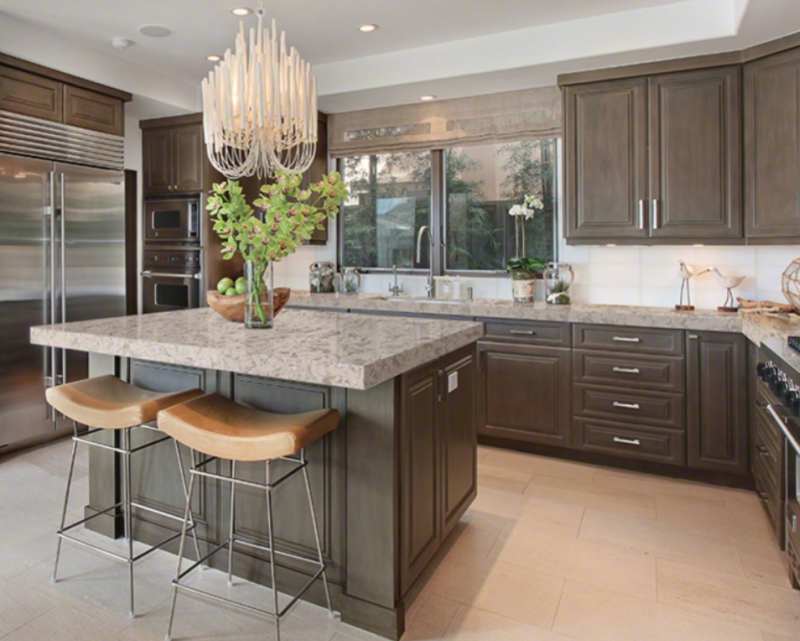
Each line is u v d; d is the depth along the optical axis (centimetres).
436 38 373
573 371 352
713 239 337
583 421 351
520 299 404
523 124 416
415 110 454
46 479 322
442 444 233
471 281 450
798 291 327
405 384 197
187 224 474
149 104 448
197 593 209
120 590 217
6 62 344
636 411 337
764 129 318
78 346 228
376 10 333
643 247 391
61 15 341
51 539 254
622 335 338
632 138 353
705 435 320
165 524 244
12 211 355
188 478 237
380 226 490
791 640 189
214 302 258
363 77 411
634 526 272
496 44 367
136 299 529
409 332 234
